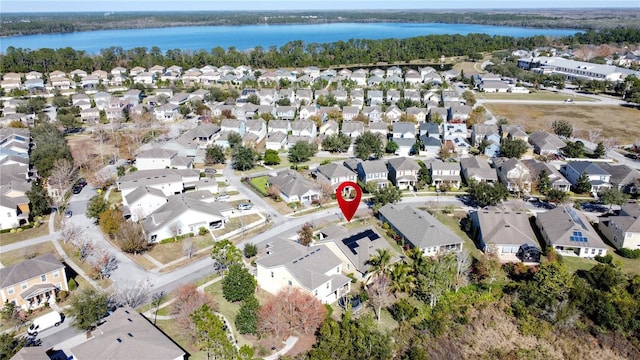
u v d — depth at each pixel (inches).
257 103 6648.6
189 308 2087.8
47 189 3708.2
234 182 3964.1
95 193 3720.5
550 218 3051.2
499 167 4055.1
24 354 1770.4
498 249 2787.9
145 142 5039.4
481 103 7037.4
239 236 3026.6
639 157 4549.7
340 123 5689.0
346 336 1946.4
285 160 4566.9
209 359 1894.7
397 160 4023.1
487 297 2363.4
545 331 2158.0
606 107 6776.6
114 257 2763.3
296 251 2449.6
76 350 1766.7
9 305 2153.1
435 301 2315.5
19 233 3075.8
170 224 2970.0
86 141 5068.9
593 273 2413.9
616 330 2150.6
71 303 2103.8
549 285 2281.0
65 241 2952.8
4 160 4072.3
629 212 3006.9
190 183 3754.9
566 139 5191.9
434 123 5423.2
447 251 2672.2
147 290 2420.0
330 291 2301.9
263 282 2422.5
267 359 1908.2
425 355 1934.1
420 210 3181.6
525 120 5895.7
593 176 3759.8
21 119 5575.8
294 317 2044.8
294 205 3435.0
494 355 2041.1
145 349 1764.3
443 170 3875.5
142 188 3380.9
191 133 4886.8
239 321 2047.2
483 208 3356.3
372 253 2564.0
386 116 5866.1
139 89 7588.6
